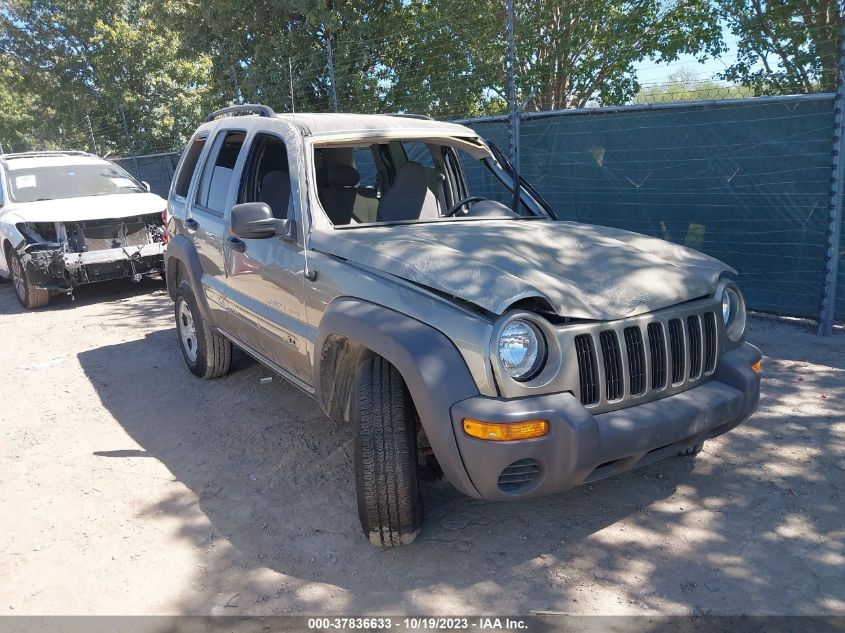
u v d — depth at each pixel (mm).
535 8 11750
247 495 3729
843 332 6047
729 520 3260
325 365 3404
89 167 9703
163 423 4805
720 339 3270
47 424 4914
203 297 5117
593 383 2840
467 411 2646
